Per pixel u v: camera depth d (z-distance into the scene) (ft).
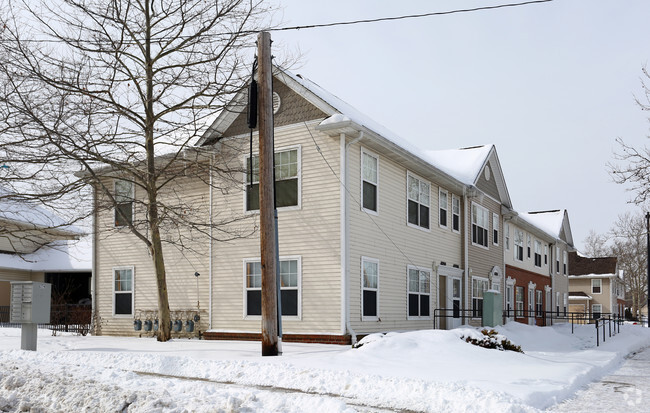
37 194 60.90
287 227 61.77
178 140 65.00
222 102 63.41
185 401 24.81
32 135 58.75
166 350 49.47
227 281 65.72
